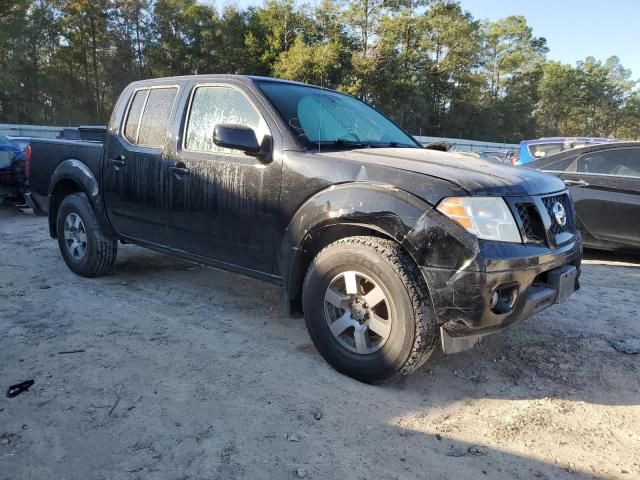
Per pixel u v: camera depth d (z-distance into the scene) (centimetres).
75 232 500
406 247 274
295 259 318
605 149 646
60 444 244
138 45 5125
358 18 5131
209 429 258
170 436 252
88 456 236
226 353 344
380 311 297
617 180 623
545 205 305
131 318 404
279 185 325
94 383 301
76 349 345
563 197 336
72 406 276
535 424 272
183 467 230
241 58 4856
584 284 531
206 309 429
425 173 285
